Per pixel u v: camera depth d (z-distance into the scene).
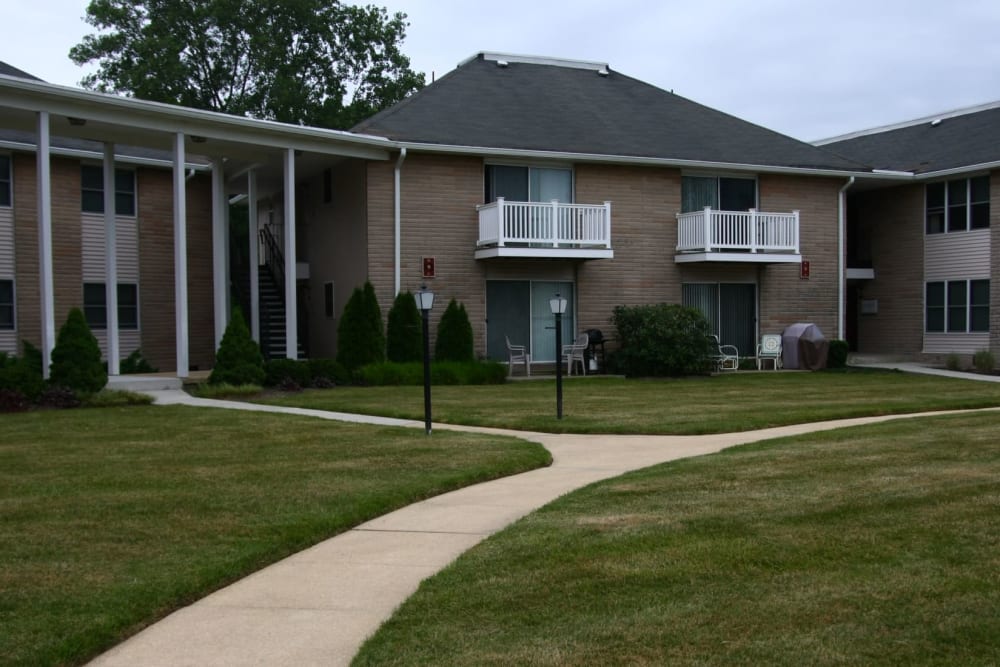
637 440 11.40
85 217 22.16
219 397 15.71
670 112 25.77
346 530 6.95
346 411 13.88
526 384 19.05
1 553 5.97
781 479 8.22
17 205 21.03
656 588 5.20
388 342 19.88
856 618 4.64
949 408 14.60
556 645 4.40
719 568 5.52
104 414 13.25
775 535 6.22
